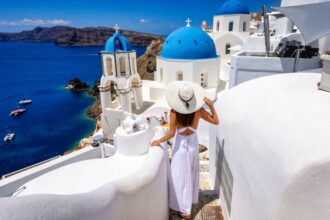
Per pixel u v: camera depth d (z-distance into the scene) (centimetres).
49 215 140
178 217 351
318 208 145
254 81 361
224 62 2208
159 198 278
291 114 204
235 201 294
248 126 258
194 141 321
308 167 141
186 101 286
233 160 303
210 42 1596
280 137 188
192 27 1609
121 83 1533
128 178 228
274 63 710
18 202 129
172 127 302
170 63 1564
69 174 296
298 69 691
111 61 1573
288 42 828
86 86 6394
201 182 488
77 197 163
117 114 1284
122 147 351
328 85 240
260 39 1059
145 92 1877
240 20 2419
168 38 1659
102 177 289
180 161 319
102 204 183
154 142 309
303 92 250
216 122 307
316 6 603
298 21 658
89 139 1700
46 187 272
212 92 1426
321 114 186
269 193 182
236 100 336
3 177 562
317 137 157
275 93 271
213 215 367
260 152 213
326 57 234
